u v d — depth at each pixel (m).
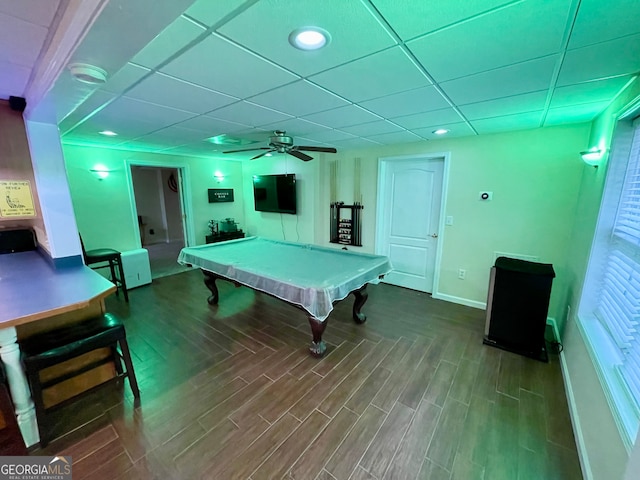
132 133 3.22
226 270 2.97
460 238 3.56
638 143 1.74
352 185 4.50
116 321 1.94
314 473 1.46
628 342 1.46
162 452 1.58
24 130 2.18
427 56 1.38
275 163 5.48
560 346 2.58
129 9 0.81
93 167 4.12
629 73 1.54
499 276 2.58
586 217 2.35
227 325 3.10
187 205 5.41
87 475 1.45
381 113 2.37
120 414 1.85
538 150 2.93
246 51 1.32
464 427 1.75
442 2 0.98
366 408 1.90
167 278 4.84
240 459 1.54
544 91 1.84
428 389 2.09
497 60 1.41
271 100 2.04
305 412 1.87
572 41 1.22
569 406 1.90
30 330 1.81
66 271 2.09
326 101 2.05
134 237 4.61
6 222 2.61
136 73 1.55
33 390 1.55
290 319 3.25
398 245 4.26
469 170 3.38
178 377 2.23
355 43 1.26
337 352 2.57
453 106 2.17
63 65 1.17
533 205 3.03
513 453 1.58
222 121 2.65
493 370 2.31
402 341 2.76
